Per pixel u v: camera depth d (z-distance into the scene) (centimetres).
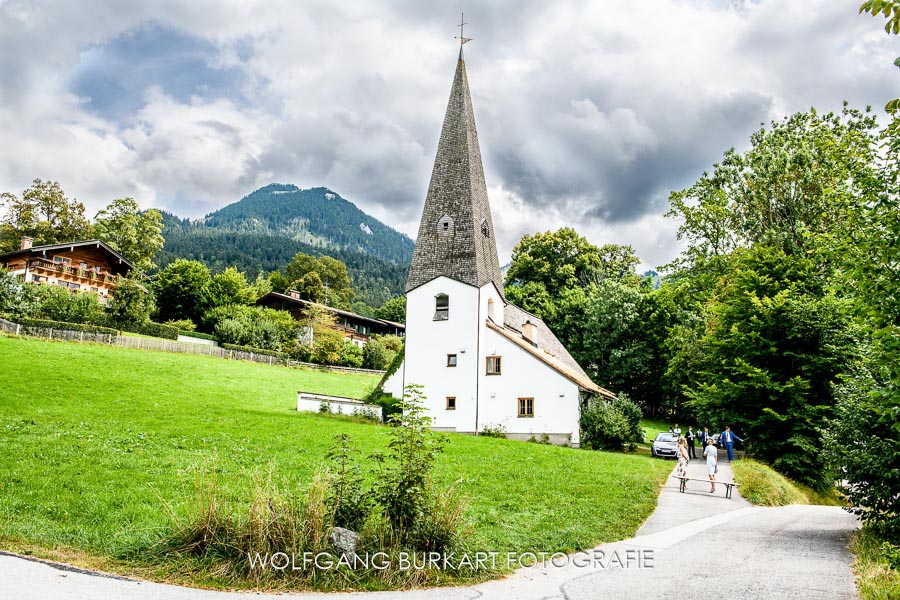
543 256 7881
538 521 1617
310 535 1070
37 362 3881
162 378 4334
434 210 4531
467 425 4162
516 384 4147
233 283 8612
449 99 4728
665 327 6044
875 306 1057
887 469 1453
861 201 1184
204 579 985
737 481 2598
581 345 6669
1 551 1036
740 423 3375
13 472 1609
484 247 4556
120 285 6175
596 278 7700
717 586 1074
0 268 5278
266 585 987
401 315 11988
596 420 4025
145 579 971
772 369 3288
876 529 1546
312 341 7162
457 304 4316
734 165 4409
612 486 2241
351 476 1220
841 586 1078
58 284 6519
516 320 5266
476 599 988
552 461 2734
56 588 883
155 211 8750
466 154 4581
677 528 1697
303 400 4059
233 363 5744
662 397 6384
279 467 1977
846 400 1619
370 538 1110
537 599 991
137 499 1449
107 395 3422
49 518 1270
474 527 1438
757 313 3338
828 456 1600
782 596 1008
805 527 1783
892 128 1098
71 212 8031
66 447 1975
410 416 1253
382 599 973
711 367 3781
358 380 6431
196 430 2583
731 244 4422
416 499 1178
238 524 1076
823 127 4069
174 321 7662
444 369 4262
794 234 3947
